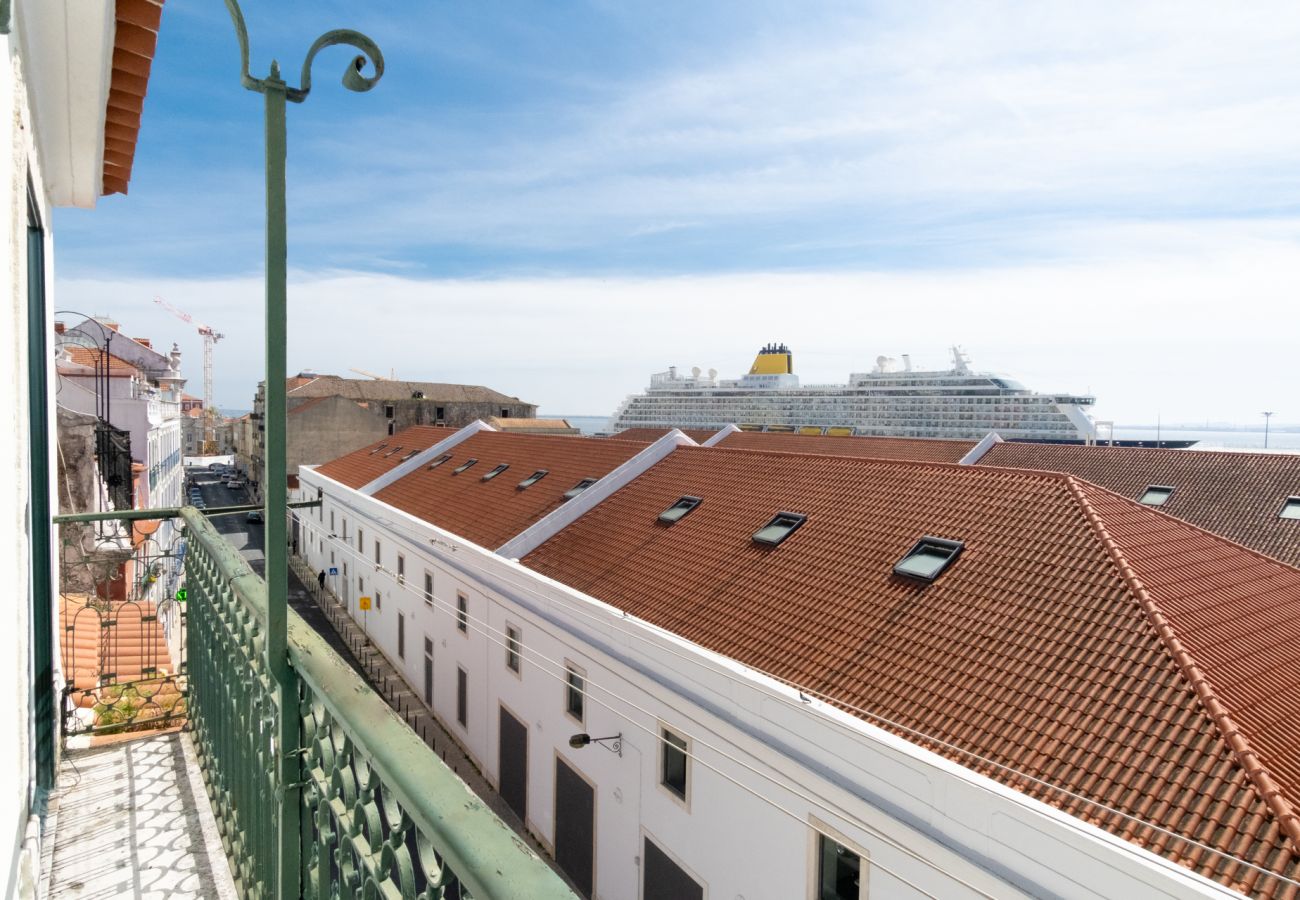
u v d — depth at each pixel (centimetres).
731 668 1078
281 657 236
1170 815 718
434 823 142
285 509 236
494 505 2403
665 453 2117
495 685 1797
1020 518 1244
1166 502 2148
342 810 203
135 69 426
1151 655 902
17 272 275
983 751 856
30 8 310
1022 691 919
